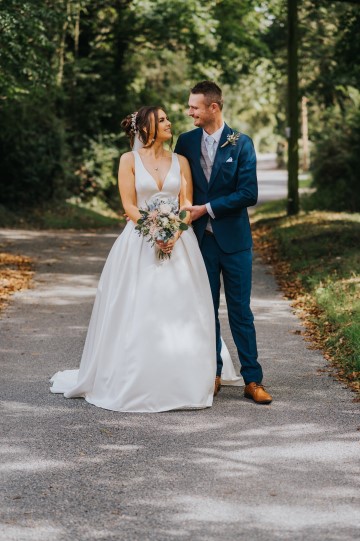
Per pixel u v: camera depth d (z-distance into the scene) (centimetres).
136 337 597
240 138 611
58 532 398
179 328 600
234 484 457
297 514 418
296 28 2070
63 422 569
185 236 609
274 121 6000
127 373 597
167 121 615
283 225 1911
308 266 1268
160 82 3219
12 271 1308
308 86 2566
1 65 1479
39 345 813
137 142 622
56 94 2462
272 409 599
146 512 421
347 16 1894
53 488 452
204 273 613
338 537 392
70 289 1162
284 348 797
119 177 617
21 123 2373
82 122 2800
